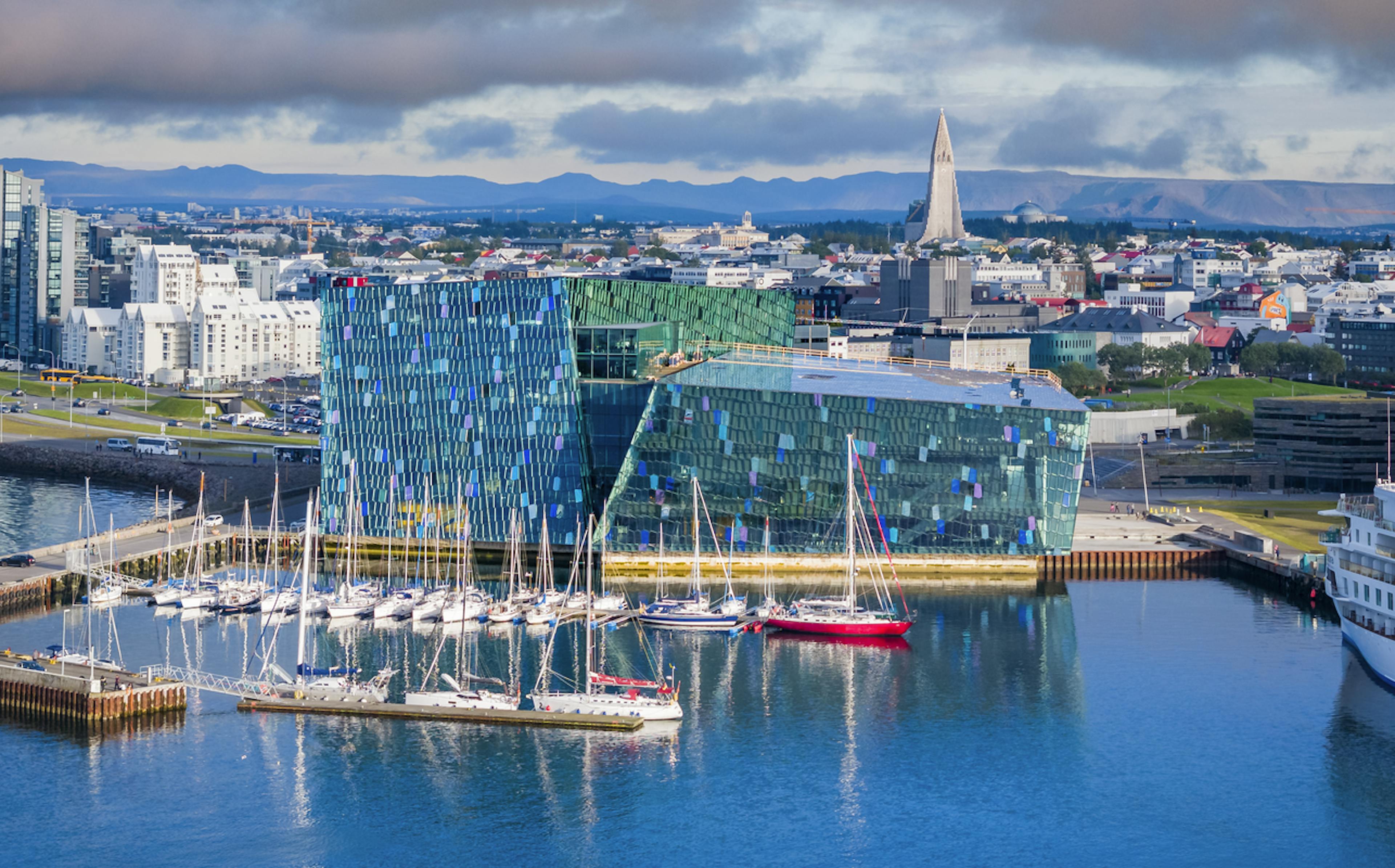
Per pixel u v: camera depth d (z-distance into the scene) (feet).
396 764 653.30
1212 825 604.49
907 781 642.22
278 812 609.42
